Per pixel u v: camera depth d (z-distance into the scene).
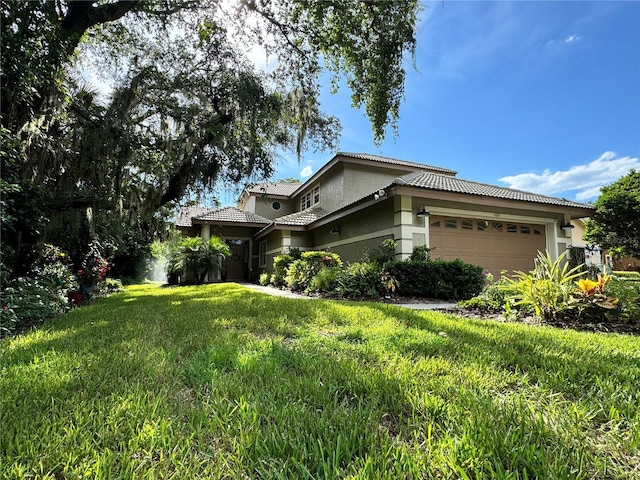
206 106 7.64
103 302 7.17
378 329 3.64
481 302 5.84
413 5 6.37
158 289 11.47
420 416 1.64
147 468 1.25
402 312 4.81
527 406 1.75
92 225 7.14
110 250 11.12
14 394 1.84
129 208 7.68
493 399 1.84
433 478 1.22
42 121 5.71
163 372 2.25
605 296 4.68
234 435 1.48
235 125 8.02
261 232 16.09
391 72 6.75
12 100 5.09
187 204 8.78
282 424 1.55
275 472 1.23
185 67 7.58
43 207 5.94
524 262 9.80
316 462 1.30
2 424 1.51
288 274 10.77
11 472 1.21
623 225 16.92
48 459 1.29
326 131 8.46
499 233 9.66
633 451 1.39
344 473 1.23
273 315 4.59
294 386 2.00
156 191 7.69
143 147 7.17
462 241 9.16
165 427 1.51
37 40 5.05
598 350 2.88
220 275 15.58
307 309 5.04
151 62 7.60
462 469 1.23
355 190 13.63
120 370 2.28
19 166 5.38
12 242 5.75
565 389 2.00
